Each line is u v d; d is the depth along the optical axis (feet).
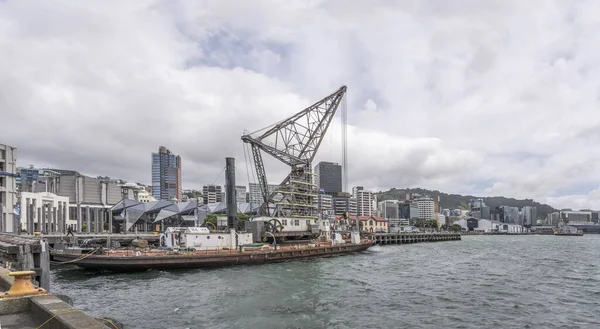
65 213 482.69
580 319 97.25
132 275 161.17
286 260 212.02
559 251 333.42
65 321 31.73
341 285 138.41
